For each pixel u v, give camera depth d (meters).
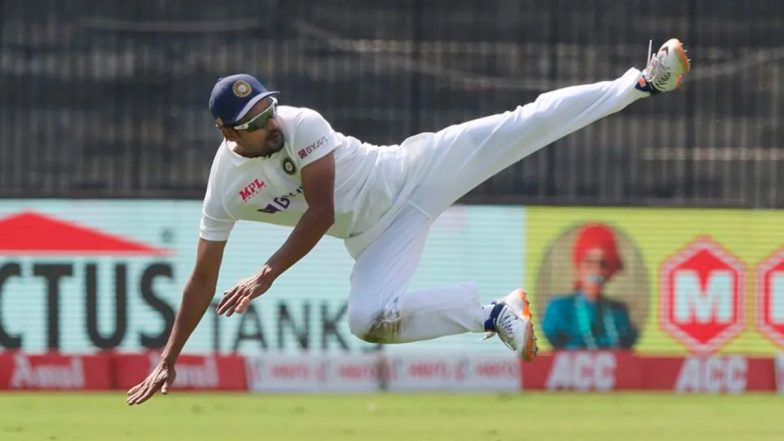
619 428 34.25
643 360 46.12
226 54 51.66
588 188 51.16
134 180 51.16
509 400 42.56
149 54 51.53
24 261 44.88
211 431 33.19
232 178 20.81
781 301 46.84
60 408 39.03
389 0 52.16
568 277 46.44
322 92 51.69
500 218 46.38
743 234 46.81
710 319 46.59
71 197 45.22
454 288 21.00
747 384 46.28
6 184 50.91
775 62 52.06
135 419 36.00
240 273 45.34
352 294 21.19
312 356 45.28
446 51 52.22
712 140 51.56
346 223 21.16
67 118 51.19
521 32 52.47
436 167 21.44
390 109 51.78
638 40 52.53
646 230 46.62
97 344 45.00
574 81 52.47
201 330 45.03
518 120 21.53
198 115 51.41
